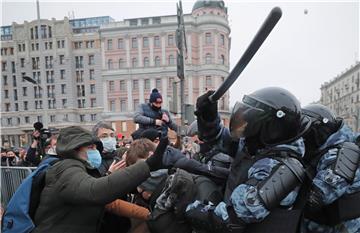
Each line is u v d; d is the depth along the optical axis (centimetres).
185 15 5581
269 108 157
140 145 229
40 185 189
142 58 5934
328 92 6500
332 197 164
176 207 176
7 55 6744
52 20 6525
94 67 6381
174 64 5788
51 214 184
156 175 205
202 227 161
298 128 161
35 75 6675
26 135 6619
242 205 141
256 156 159
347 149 176
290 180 144
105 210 213
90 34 6375
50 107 6506
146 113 393
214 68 5566
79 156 196
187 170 197
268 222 145
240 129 166
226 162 233
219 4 5650
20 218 186
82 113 6438
